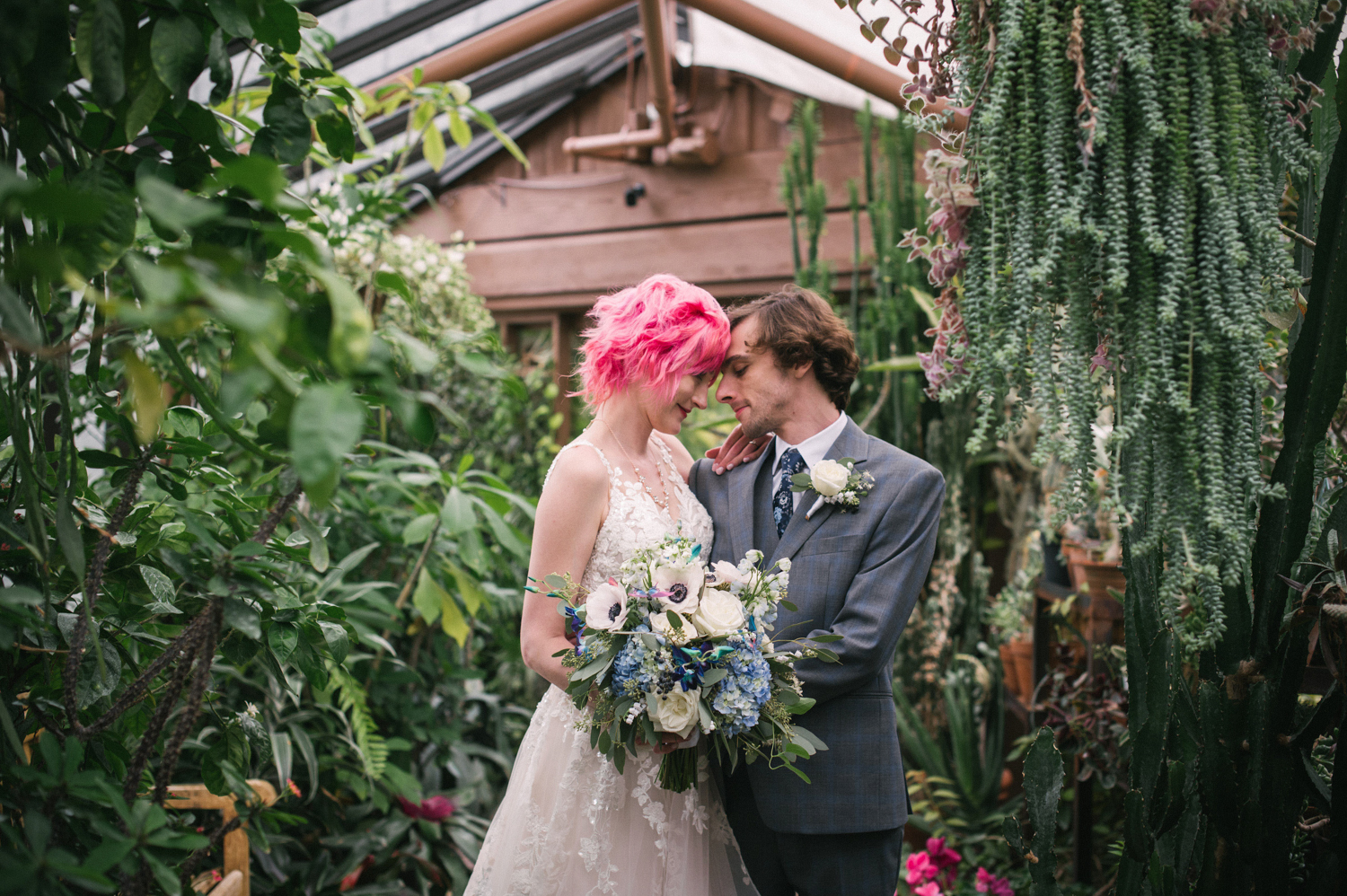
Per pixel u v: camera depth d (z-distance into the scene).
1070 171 1.02
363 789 2.24
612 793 1.51
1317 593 1.10
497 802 2.88
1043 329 1.05
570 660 1.35
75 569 0.88
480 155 4.10
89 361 1.03
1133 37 0.97
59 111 0.91
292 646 1.14
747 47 3.44
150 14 0.88
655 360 1.60
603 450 1.64
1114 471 1.07
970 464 3.13
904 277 3.03
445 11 2.82
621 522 1.58
